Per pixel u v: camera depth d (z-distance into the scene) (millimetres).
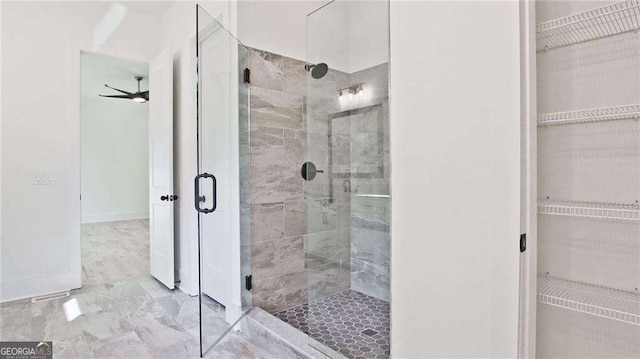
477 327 1279
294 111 2691
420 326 1462
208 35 2287
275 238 2592
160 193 3281
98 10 3266
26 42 2926
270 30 2588
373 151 2611
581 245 1376
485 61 1247
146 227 6402
